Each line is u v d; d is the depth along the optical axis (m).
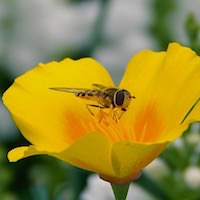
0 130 0.36
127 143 0.20
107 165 0.20
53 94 0.22
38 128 0.21
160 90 0.22
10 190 0.34
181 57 0.21
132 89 0.22
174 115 0.21
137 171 0.21
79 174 0.30
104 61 0.37
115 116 0.22
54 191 0.31
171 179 0.27
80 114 0.22
